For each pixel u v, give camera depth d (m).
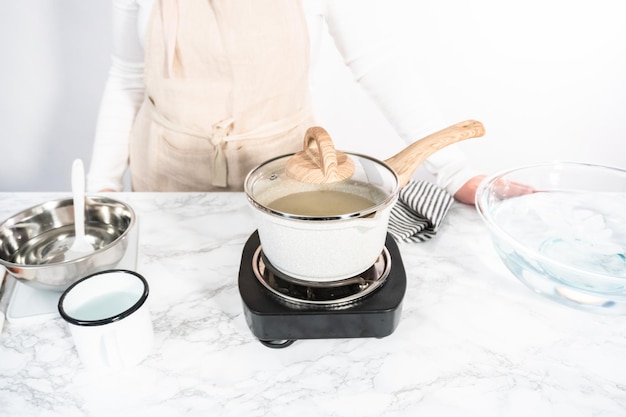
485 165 1.39
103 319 0.52
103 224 0.78
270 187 0.57
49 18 1.20
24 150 1.39
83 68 1.27
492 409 0.51
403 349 0.59
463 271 0.72
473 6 1.17
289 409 0.52
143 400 0.53
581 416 0.51
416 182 0.89
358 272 0.57
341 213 0.53
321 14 1.07
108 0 1.18
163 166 1.12
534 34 1.20
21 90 1.30
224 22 0.94
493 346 0.59
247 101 1.02
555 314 0.64
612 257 0.66
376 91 1.13
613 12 1.15
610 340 0.60
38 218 0.75
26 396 0.54
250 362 0.58
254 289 0.58
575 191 0.78
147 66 1.03
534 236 0.71
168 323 0.64
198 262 0.75
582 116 1.30
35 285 0.64
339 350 0.59
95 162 1.20
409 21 1.19
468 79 1.26
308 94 1.13
